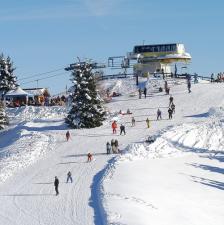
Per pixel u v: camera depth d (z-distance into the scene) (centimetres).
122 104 9088
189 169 6081
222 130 7262
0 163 6881
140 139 7169
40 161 6762
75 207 4912
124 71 11294
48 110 9519
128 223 4241
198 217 4650
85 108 8038
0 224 4653
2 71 11469
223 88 9562
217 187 5488
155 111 8562
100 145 7106
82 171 6109
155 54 11488
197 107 8600
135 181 5519
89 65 8250
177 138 7056
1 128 8850
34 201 5247
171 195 5153
